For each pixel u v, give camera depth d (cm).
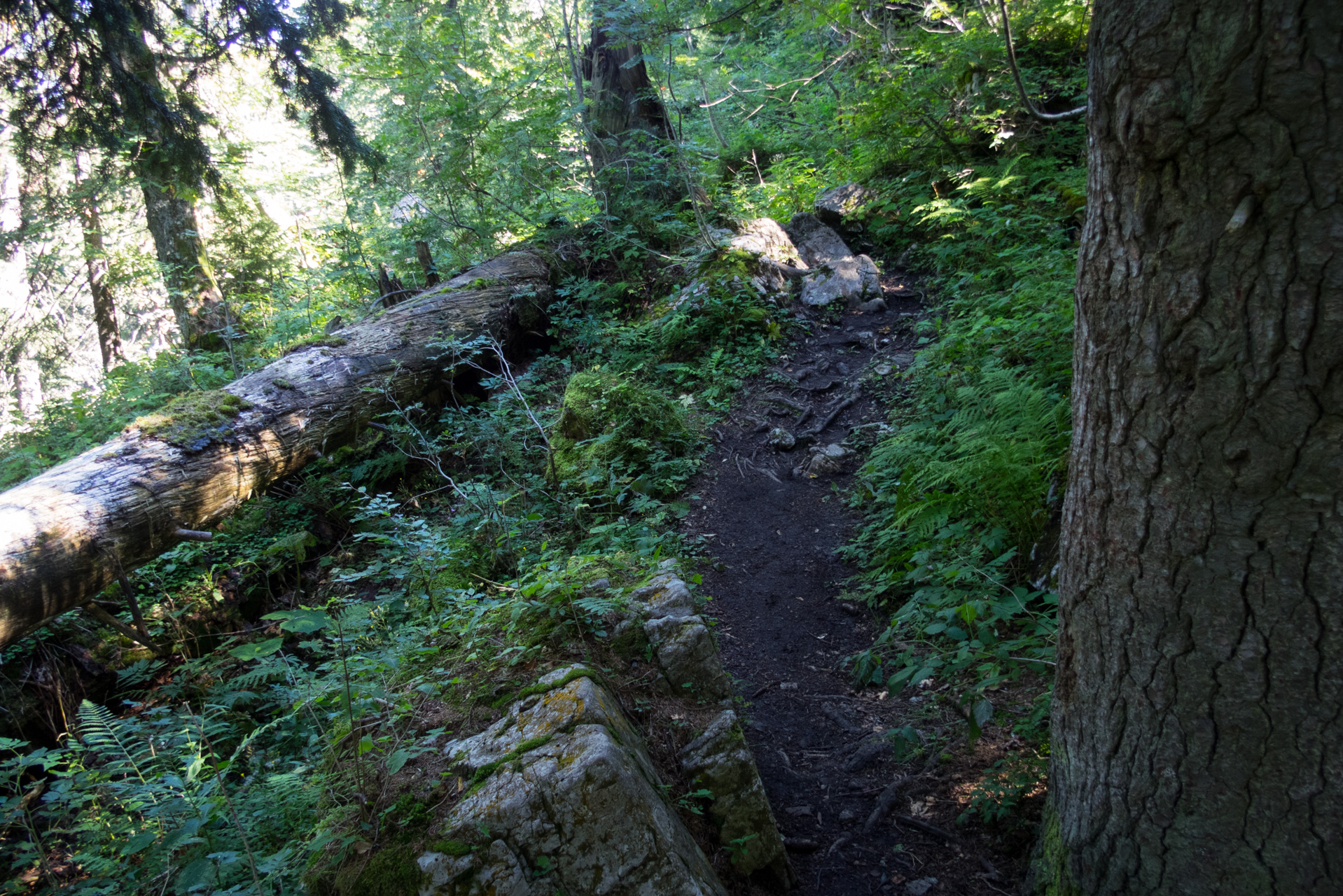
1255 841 162
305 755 349
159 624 504
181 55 843
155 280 996
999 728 304
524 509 549
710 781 249
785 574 476
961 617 304
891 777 304
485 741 225
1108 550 178
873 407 641
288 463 568
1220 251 143
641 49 838
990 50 812
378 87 1123
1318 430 137
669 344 762
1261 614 150
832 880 259
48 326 1334
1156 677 170
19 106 672
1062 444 396
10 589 368
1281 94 130
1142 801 179
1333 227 130
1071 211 707
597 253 934
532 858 194
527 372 748
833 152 1102
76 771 292
